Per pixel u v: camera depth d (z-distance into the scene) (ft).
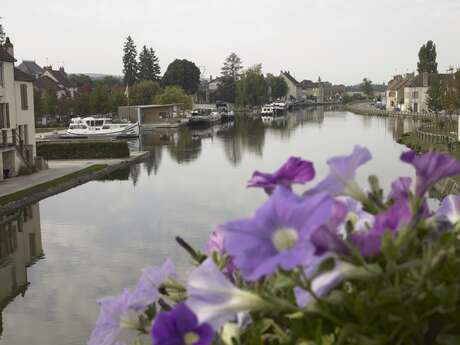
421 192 4.42
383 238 4.09
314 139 204.64
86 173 119.55
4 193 92.02
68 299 49.08
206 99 458.91
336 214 4.62
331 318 4.10
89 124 211.00
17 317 45.29
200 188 105.09
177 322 4.26
